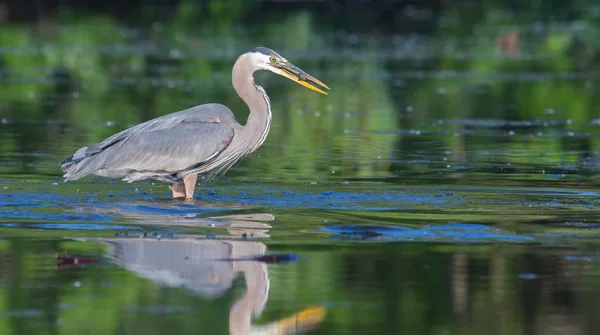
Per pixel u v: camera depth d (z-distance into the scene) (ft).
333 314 26.48
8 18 151.23
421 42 135.95
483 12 169.58
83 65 107.45
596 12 164.55
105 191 44.42
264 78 104.32
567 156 56.85
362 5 164.55
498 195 43.98
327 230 36.09
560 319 26.03
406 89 91.61
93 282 29.09
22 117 71.00
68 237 34.50
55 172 49.29
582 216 39.04
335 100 84.43
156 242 33.96
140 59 113.80
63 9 159.02
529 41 135.85
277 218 38.24
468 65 112.47
